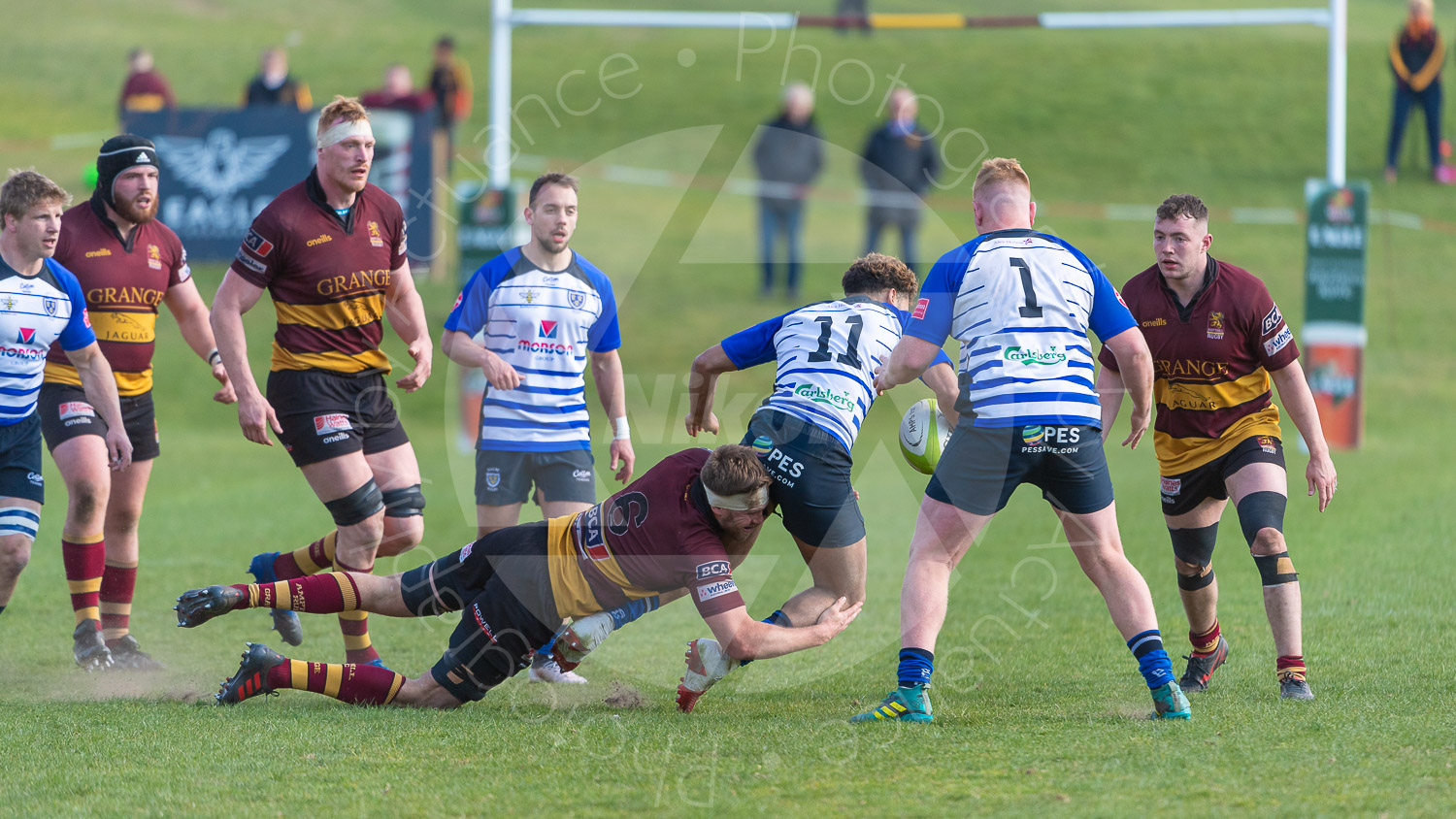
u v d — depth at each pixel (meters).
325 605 12.95
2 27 86.25
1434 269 55.28
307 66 82.94
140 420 15.24
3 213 13.47
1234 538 22.66
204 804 9.35
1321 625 15.55
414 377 15.36
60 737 11.14
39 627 16.36
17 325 13.60
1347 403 32.09
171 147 41.84
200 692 13.25
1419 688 12.41
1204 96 81.75
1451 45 85.62
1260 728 10.98
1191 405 13.32
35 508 14.11
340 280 14.19
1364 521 22.75
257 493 27.61
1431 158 67.19
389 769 10.18
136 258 15.16
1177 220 12.88
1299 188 67.25
